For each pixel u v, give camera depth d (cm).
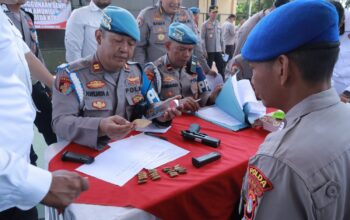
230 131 136
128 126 108
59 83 121
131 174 94
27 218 84
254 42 56
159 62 177
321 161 48
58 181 65
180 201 86
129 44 122
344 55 218
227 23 686
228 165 101
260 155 54
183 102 157
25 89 73
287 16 50
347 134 52
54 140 211
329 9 49
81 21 245
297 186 48
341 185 50
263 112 142
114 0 666
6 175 55
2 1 186
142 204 79
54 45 603
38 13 548
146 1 698
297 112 55
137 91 139
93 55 130
